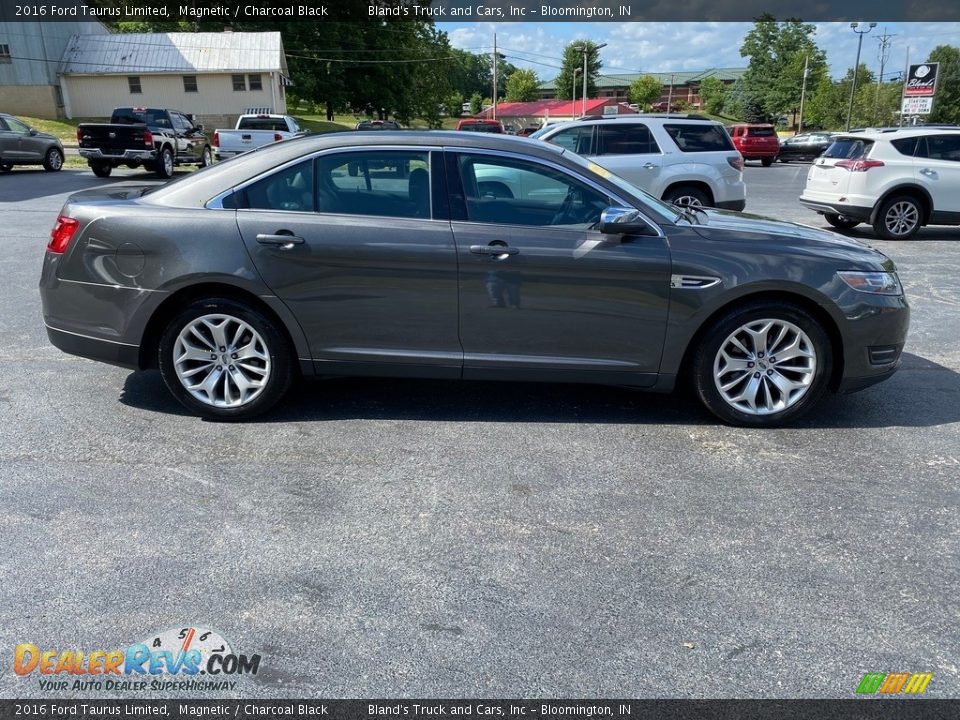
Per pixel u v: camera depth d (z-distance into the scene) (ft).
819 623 8.91
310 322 14.11
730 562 10.14
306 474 12.49
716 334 14.20
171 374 14.44
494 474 12.60
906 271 30.78
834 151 41.34
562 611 9.07
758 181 79.97
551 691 7.84
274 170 14.17
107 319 14.33
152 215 14.01
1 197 50.80
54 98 125.49
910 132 38.78
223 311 14.17
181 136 77.30
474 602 9.21
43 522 10.82
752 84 309.63
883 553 10.40
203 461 12.90
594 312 13.98
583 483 12.32
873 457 13.46
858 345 14.25
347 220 13.92
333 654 8.30
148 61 129.59
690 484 12.34
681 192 37.45
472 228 13.87
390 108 188.14
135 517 11.02
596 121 37.37
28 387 16.30
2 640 8.43
